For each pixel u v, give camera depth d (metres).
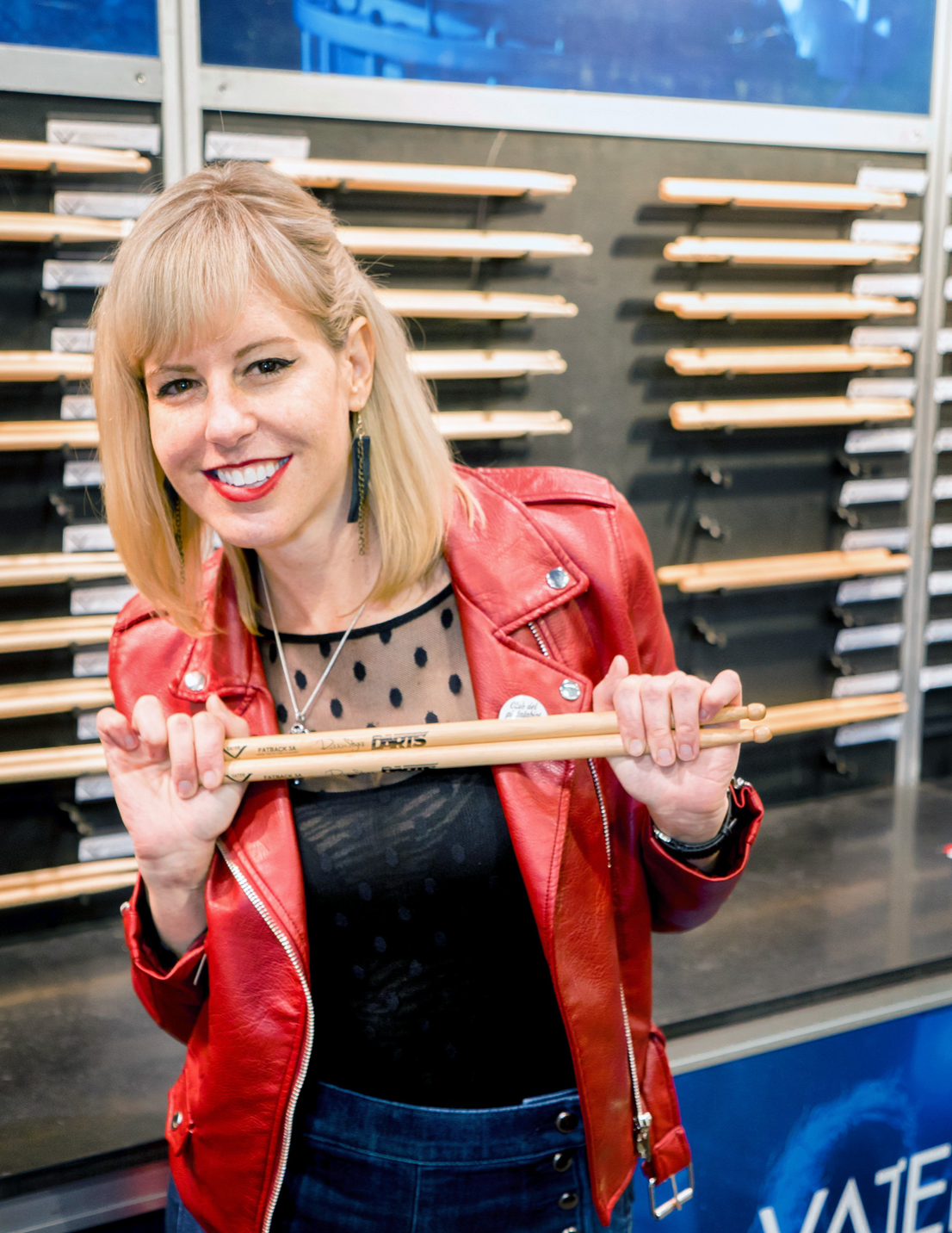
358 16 2.01
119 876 2.03
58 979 1.89
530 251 2.09
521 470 1.17
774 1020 1.76
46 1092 1.54
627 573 1.12
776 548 2.51
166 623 1.12
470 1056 1.03
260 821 1.01
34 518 1.97
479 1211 1.04
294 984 0.99
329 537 1.01
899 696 2.60
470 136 2.12
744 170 2.35
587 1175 1.07
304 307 0.88
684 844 1.04
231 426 0.86
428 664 1.06
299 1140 1.06
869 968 1.84
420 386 1.08
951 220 2.50
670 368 2.35
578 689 1.04
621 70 2.21
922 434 2.57
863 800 2.63
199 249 0.85
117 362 0.93
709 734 0.95
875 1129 1.86
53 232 1.82
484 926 1.02
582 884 1.02
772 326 2.42
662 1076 1.18
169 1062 1.63
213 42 1.93
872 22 2.37
